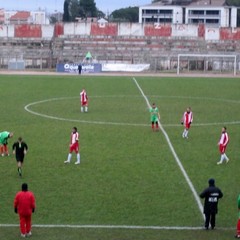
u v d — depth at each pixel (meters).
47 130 57.97
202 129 59.59
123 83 105.38
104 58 147.50
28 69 138.00
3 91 91.12
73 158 45.69
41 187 37.59
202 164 44.19
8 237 28.86
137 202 34.66
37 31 165.50
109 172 41.50
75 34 165.88
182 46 160.88
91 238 28.83
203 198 32.25
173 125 61.81
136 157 46.25
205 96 88.06
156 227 30.55
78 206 33.81
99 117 66.75
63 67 129.50
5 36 164.25
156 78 116.56
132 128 59.72
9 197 35.31
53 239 28.62
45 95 86.62
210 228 30.39
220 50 159.62
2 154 46.53
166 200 35.12
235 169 42.75
